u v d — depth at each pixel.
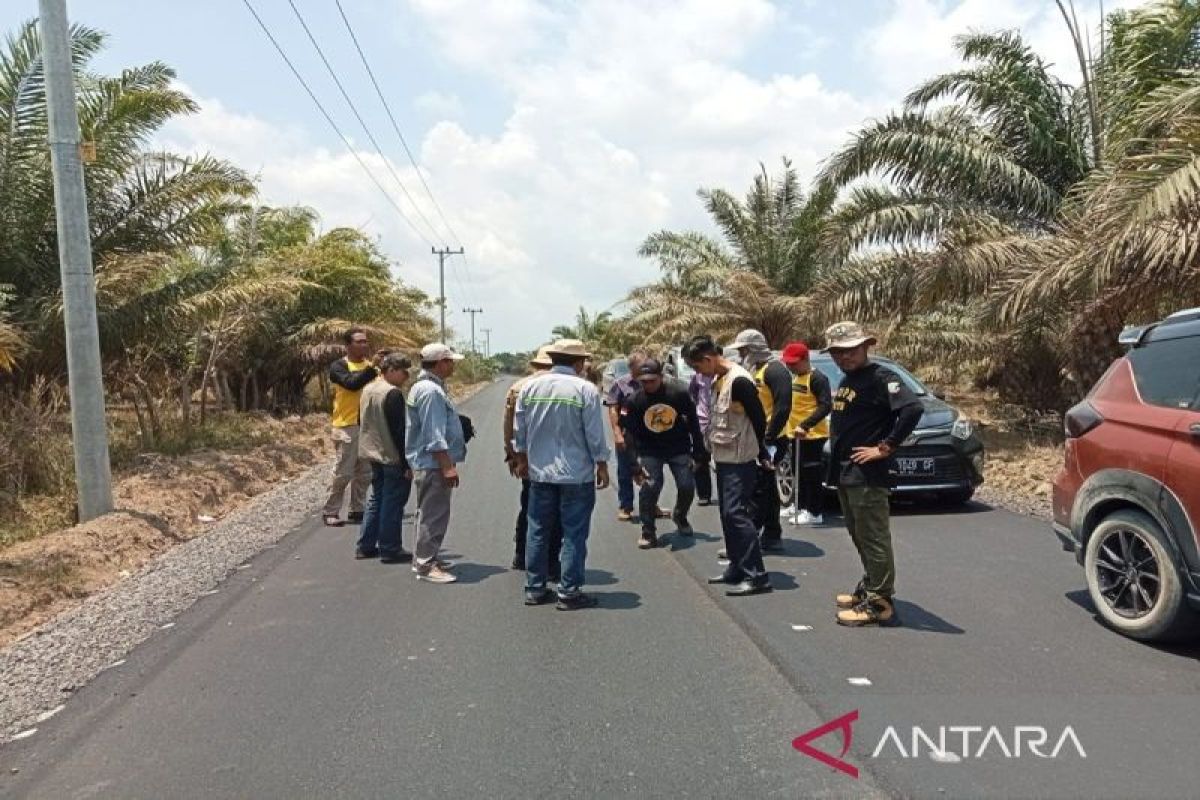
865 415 5.25
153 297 12.23
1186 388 4.80
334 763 3.71
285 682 4.62
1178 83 8.94
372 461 7.23
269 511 9.95
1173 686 4.29
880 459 5.19
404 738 3.92
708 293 24.16
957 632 5.14
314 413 23.09
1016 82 13.25
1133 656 4.70
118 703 4.41
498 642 5.17
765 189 23.20
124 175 12.41
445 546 7.83
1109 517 5.07
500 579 6.66
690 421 7.81
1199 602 4.51
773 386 7.14
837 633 5.19
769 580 6.42
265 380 21.14
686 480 7.77
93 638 5.46
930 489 8.55
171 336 13.05
